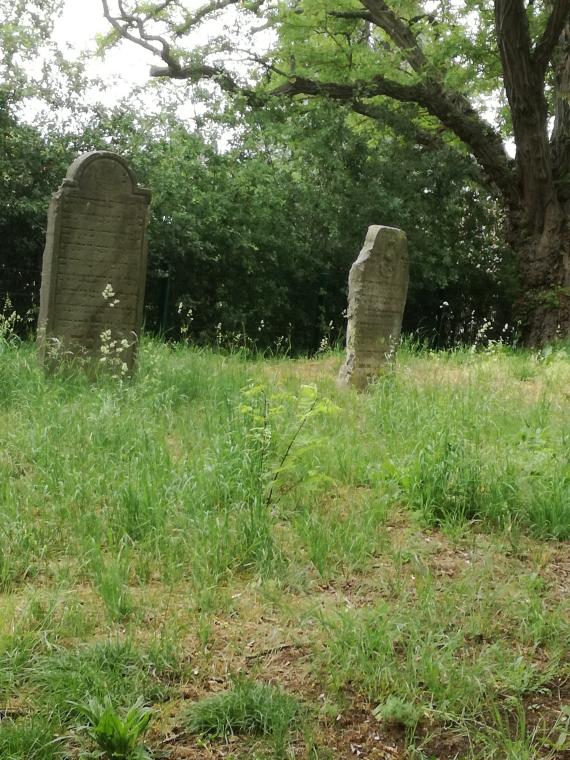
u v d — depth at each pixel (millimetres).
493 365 12328
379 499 5570
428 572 4398
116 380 8992
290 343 17344
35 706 3023
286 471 5773
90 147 15664
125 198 9656
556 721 3160
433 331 20938
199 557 4383
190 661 3451
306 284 18625
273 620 3879
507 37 17484
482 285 21375
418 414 7996
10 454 6164
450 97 20906
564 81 20250
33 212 14180
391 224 19469
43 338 9320
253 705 3094
